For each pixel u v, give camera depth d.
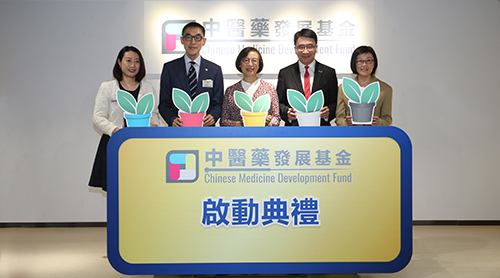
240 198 1.90
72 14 3.71
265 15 3.69
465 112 3.79
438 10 3.75
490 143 3.80
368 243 1.91
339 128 1.91
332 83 3.27
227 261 1.90
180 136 1.89
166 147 1.89
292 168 1.91
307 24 3.69
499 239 3.21
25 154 3.73
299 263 1.91
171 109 3.15
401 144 1.91
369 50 2.90
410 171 1.91
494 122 3.80
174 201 1.89
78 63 3.73
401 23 3.74
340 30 3.71
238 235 1.90
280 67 3.70
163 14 3.69
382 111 2.95
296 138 1.91
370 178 1.92
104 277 2.28
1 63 3.71
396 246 1.92
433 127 3.79
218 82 3.28
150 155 1.89
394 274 2.32
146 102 2.07
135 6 3.70
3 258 2.68
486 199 3.79
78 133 3.74
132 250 1.88
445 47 3.77
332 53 3.71
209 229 1.90
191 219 1.90
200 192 1.90
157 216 1.89
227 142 1.90
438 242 3.10
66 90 3.74
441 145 3.80
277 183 1.91
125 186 1.88
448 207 3.80
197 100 2.11
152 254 1.89
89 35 3.72
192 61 3.26
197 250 1.90
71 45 3.72
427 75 3.77
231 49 3.70
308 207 1.91
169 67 3.24
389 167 1.92
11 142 3.73
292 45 3.70
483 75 3.79
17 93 3.72
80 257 2.70
